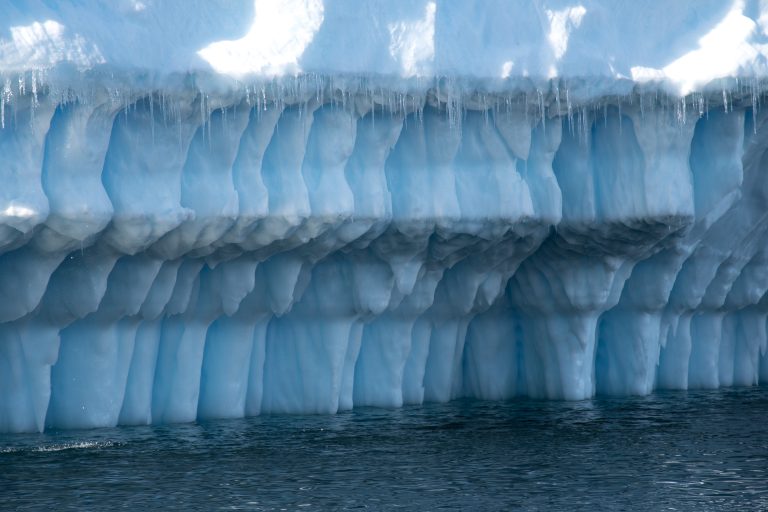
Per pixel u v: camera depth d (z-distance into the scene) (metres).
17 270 34.03
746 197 46.00
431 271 41.84
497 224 40.69
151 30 35.06
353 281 40.56
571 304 44.31
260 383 40.53
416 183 39.81
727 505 29.53
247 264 38.09
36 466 32.22
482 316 45.53
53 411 36.84
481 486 31.11
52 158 33.34
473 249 41.59
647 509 29.16
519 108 40.50
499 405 43.81
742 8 44.28
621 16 43.06
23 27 32.69
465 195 40.34
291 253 38.84
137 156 34.88
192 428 37.66
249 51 36.12
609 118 42.72
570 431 38.38
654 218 42.22
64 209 33.00
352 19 38.00
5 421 35.88
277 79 36.12
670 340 47.66
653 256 44.91
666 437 37.38
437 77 38.72
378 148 38.88
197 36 36.25
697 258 46.12
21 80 32.22
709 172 44.00
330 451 34.75
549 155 41.94
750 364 49.94
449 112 39.22
